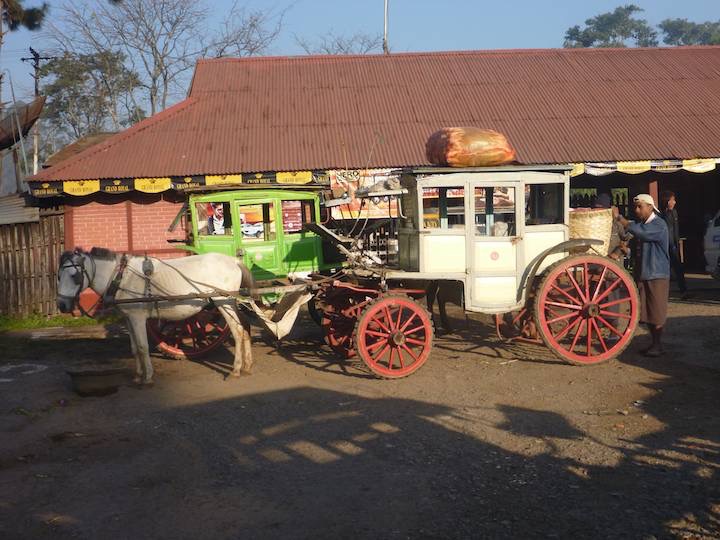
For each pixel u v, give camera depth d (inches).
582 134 603.5
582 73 709.9
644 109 641.0
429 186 343.9
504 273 348.8
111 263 346.3
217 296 347.6
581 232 369.4
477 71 719.1
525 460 230.2
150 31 1307.8
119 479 225.5
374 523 189.5
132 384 344.8
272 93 677.9
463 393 310.3
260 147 587.2
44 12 974.4
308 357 394.9
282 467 231.3
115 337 477.4
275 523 191.5
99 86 1491.1
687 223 761.6
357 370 360.2
